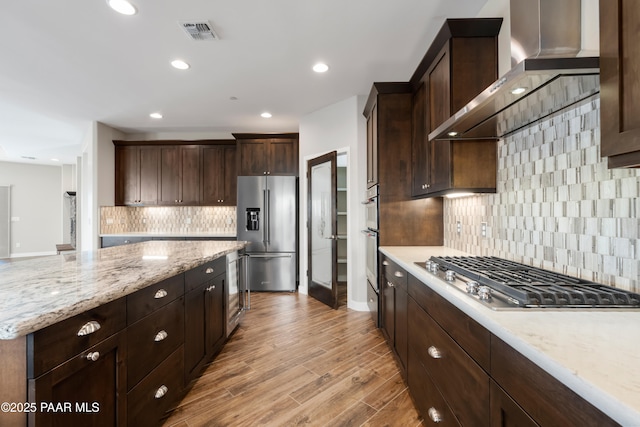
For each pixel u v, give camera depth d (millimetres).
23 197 7746
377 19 2160
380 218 2814
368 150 3365
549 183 1466
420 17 2143
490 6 1954
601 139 847
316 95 3531
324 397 1878
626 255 1083
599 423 531
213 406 1792
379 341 2678
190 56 2629
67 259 1922
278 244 4469
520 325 815
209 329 2215
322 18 2143
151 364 1453
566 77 1021
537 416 691
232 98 3596
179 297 1748
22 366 854
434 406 1385
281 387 1986
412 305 1750
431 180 2254
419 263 1822
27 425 851
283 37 2365
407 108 2834
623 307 939
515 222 1728
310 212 4078
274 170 4594
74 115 4141
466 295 1109
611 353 651
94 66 2779
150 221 5211
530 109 1354
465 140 1908
